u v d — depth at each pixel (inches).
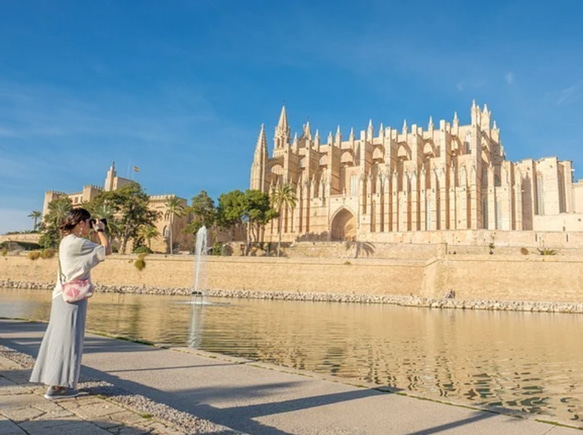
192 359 482.6
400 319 1333.7
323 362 630.5
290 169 4377.5
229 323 1106.1
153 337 837.8
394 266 2361.0
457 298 2107.5
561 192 3804.1
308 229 4173.2
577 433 274.4
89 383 305.1
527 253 2733.8
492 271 2100.1
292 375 421.4
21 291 2394.2
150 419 233.0
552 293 1968.5
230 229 4124.0
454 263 2172.7
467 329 1098.7
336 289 2420.0
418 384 517.0
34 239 4495.6
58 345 266.5
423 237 3353.8
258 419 289.3
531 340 911.0
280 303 1991.9
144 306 1582.2
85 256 272.7
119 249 3644.2
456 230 3189.0
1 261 3043.8
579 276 1941.4
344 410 314.0
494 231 3046.3
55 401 257.6
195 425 232.8
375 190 3932.1
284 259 2539.4
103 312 1316.4
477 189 3595.0
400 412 312.3
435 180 3710.6
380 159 4244.6
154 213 3764.8
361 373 565.6
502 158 4195.4
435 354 722.8
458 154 4057.6
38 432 205.9
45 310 1289.4
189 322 1103.0
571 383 535.8
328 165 4328.3
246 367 451.5
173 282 2664.9
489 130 4308.6
